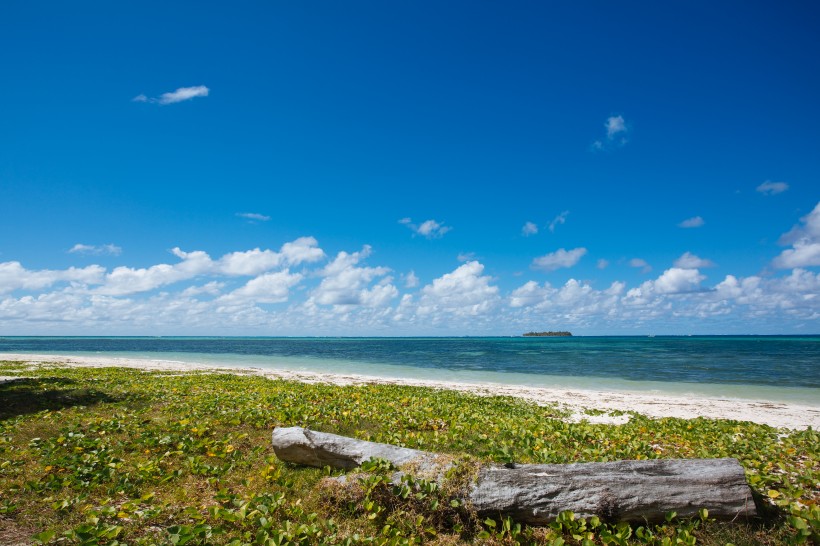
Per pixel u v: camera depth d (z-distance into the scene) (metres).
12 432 10.16
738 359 53.09
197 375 27.06
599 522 5.74
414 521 6.05
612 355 63.97
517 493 6.09
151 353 69.44
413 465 6.84
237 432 10.98
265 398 16.17
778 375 33.97
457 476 6.42
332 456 7.92
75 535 5.33
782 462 9.12
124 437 10.11
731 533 5.68
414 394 19.78
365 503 6.32
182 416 12.62
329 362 49.38
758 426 13.82
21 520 5.89
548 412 16.55
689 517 5.93
